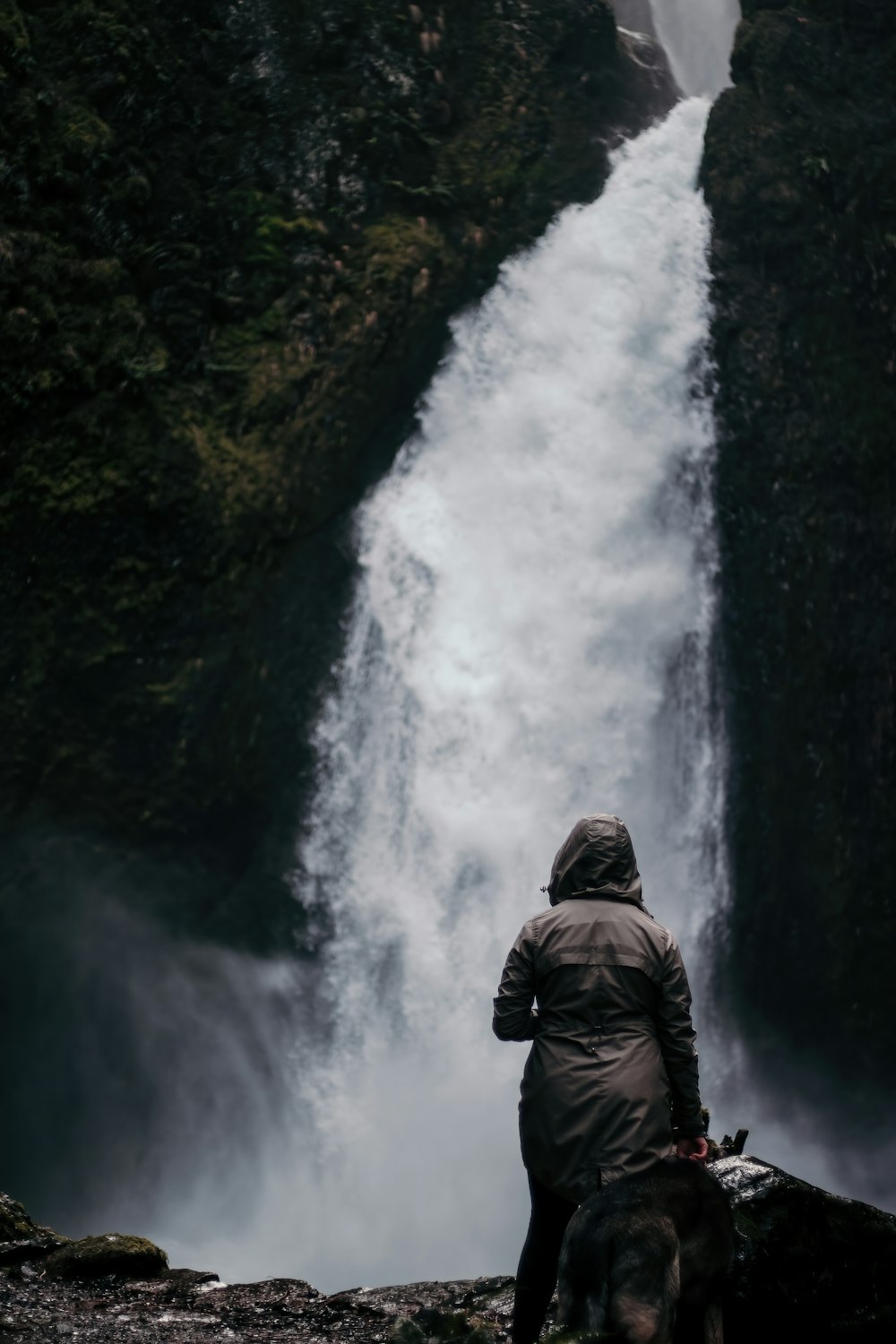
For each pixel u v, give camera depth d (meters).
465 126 17.78
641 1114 3.33
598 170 18.25
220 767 15.53
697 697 17.05
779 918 17.30
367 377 16.31
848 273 17.98
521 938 3.65
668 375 17.53
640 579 16.91
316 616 16.03
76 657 14.68
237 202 16.02
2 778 14.38
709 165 18.44
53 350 14.21
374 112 16.95
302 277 16.11
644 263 17.84
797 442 17.55
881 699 17.53
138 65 15.30
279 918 15.92
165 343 15.20
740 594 17.31
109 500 14.59
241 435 15.56
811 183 18.00
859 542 17.59
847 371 17.81
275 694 15.86
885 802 17.55
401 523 16.42
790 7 19.19
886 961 17.55
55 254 14.32
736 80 19.08
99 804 14.95
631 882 3.69
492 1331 4.09
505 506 16.77
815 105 18.48
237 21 16.48
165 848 15.39
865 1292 4.04
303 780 16.02
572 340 17.34
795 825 17.38
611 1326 2.98
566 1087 3.38
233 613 15.50
